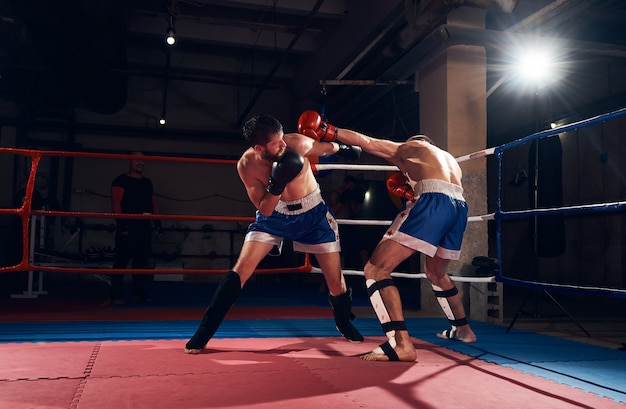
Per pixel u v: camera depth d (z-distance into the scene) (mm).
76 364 2162
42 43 7836
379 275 2451
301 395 1733
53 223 9078
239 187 10000
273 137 2271
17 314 4133
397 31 6418
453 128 4855
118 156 3525
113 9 5512
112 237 9320
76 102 9094
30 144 9141
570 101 7422
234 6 6953
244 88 10172
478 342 3053
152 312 4402
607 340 3424
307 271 3766
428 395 1790
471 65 4961
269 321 3893
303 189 2674
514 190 8539
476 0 4629
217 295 2537
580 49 5082
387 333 2396
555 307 6215
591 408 1697
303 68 9242
